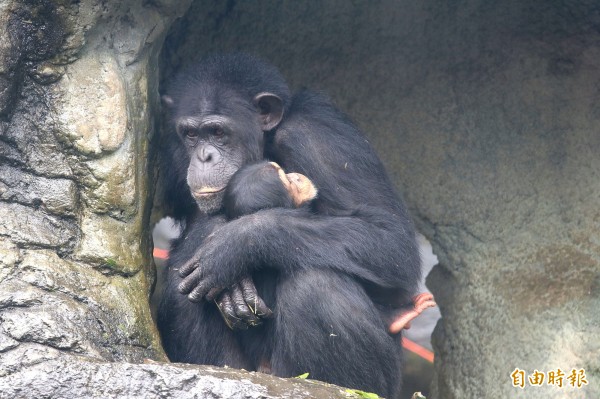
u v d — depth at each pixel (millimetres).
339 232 12922
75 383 9852
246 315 12484
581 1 15992
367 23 17266
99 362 10180
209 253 12516
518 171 17047
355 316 12430
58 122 12219
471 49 17109
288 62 17609
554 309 16266
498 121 17156
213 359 13508
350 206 13664
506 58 16922
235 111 13883
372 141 17734
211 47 17469
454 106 17375
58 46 12219
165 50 17281
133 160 12695
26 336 10422
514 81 16922
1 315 10555
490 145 17250
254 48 17531
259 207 13023
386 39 17344
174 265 13820
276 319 12641
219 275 12453
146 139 13516
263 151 14242
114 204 12430
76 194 12258
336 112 14625
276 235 12555
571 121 16594
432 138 17547
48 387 9812
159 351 12148
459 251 17672
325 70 17594
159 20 13562
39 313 10711
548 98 16734
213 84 14023
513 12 16594
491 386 16594
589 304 15969
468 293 17453
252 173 13234
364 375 12461
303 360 12305
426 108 17500
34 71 12195
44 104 12250
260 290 12977
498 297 17000
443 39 17172
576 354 15789
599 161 16344
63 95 12297
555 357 15961
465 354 17234
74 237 12094
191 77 14336
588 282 16125
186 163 14297
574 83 16516
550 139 16781
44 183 12102
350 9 17219
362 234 13023
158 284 17656
